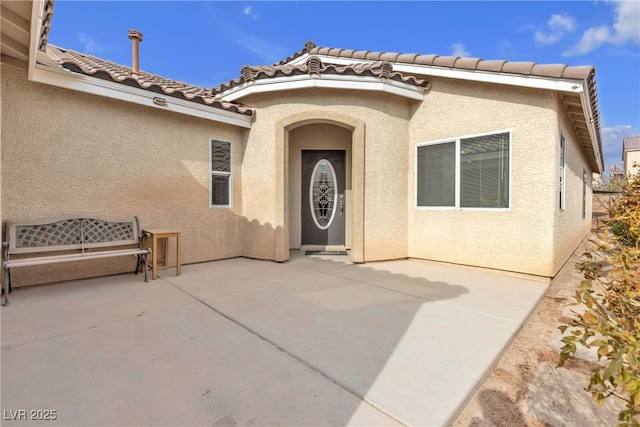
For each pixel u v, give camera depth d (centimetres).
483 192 653
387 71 680
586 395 254
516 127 606
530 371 290
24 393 233
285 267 698
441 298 474
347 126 748
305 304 443
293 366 276
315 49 931
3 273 478
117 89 577
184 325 366
